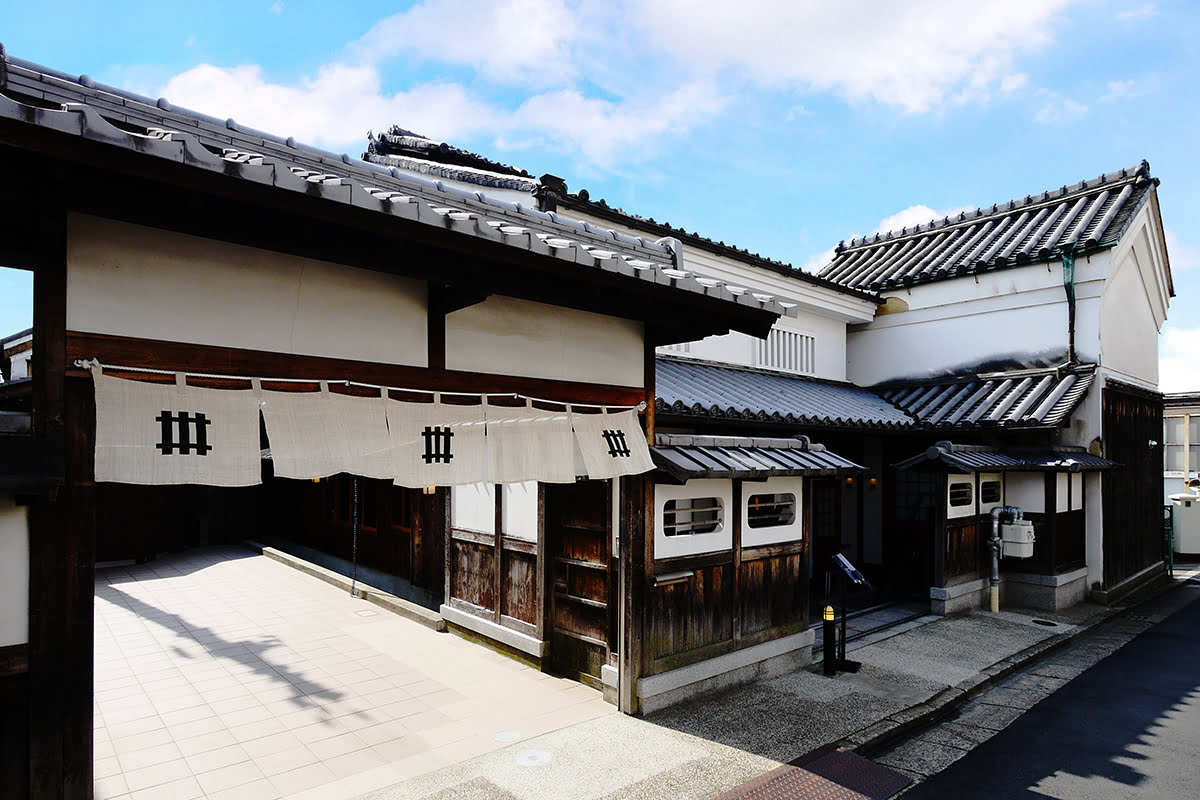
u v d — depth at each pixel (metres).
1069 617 11.30
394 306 4.76
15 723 3.27
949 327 14.70
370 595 11.66
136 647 9.06
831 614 8.10
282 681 7.76
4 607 3.24
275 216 3.65
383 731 6.39
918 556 12.96
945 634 10.02
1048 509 11.87
